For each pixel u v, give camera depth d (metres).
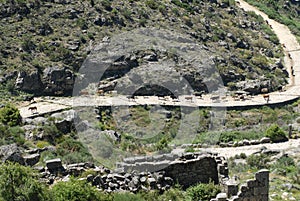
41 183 18.81
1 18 65.44
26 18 66.31
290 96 60.47
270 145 35.69
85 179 20.42
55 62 59.25
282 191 24.36
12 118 38.72
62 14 68.75
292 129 41.41
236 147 35.44
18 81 55.16
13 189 16.77
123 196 19.75
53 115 42.47
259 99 58.06
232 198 19.77
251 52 76.56
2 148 26.30
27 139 33.66
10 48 60.00
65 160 26.88
